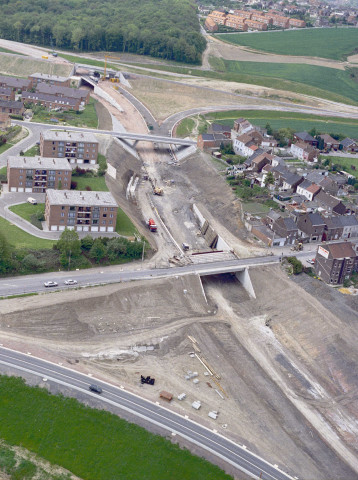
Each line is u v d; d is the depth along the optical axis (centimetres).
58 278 18238
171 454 12962
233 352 17025
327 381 16338
